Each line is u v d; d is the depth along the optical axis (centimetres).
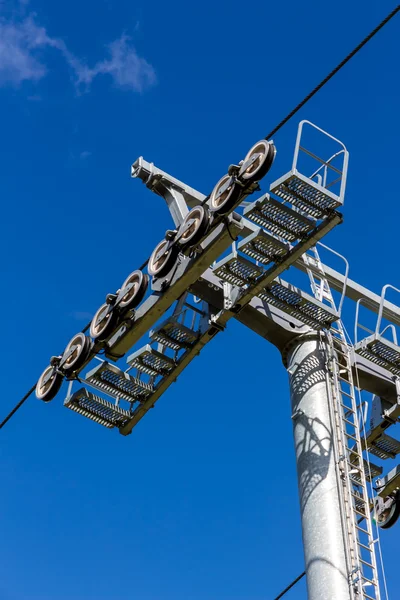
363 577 1441
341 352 1706
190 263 1656
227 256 1605
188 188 1820
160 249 1738
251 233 1705
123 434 1903
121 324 1781
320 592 1422
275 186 1559
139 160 1828
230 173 1612
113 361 1839
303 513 1502
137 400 1872
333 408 1597
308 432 1564
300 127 1595
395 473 1805
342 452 1549
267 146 1574
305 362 1645
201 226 1625
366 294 1856
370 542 1484
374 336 1709
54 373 1891
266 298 1645
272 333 1694
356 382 1731
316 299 1639
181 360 1786
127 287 1761
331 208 1577
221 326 1711
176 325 1741
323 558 1445
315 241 1593
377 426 1789
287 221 1590
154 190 1823
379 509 1812
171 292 1686
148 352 1784
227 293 1692
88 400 1869
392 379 1772
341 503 1494
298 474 1545
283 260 1600
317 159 1598
